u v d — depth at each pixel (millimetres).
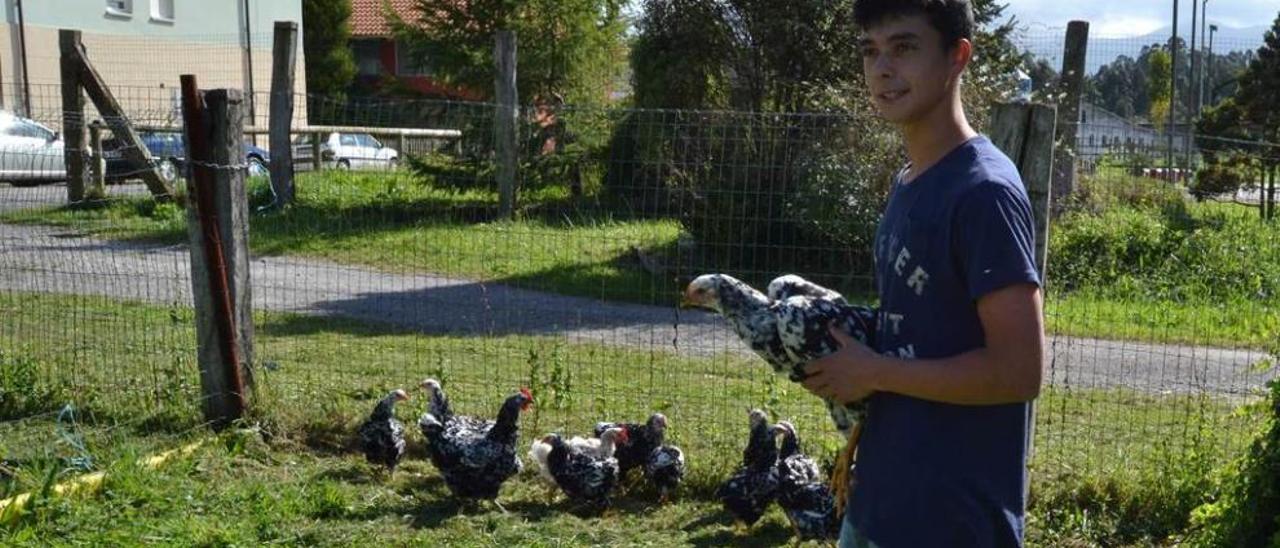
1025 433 2760
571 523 6328
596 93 22641
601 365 9664
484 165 18031
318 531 5938
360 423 7414
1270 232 14242
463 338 10703
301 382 8484
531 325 11492
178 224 15977
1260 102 23438
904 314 2732
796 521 5957
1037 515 6258
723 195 9672
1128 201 14266
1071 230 13625
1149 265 13531
